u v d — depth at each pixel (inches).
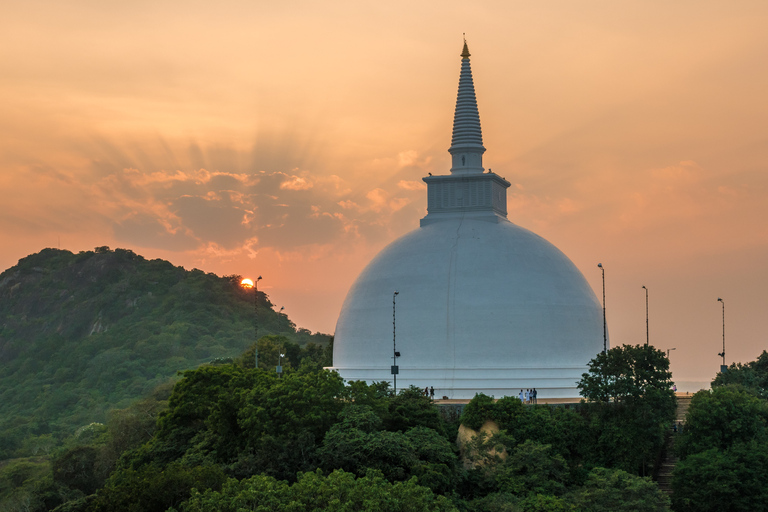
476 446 3373.5
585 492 3070.9
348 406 3319.4
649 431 3567.9
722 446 3543.3
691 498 3257.9
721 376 4667.8
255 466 3006.9
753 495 3228.3
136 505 2800.2
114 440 4500.5
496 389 4271.7
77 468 4478.3
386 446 2999.5
